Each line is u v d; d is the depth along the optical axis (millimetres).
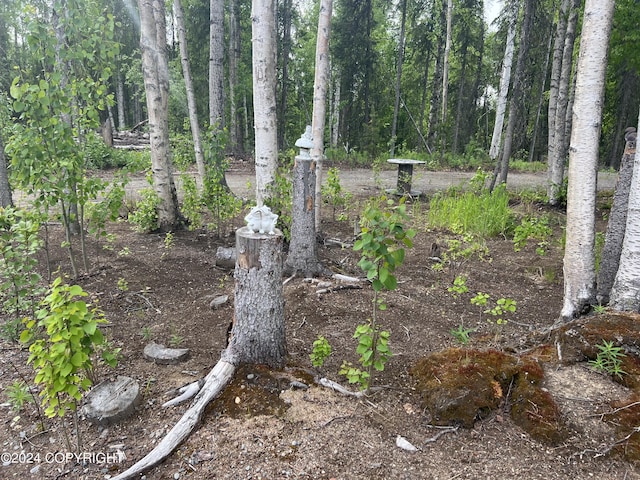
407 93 28344
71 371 2365
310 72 26750
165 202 7461
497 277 5980
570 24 10289
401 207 2900
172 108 21312
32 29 4645
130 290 5066
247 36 23125
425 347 3859
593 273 3818
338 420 2781
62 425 2709
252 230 3131
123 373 3393
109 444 2652
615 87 19891
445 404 2789
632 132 4160
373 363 3008
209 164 7363
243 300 3119
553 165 11008
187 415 2723
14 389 2926
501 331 4262
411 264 6410
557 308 4953
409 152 22062
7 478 2418
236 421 2748
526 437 2621
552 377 3006
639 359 3025
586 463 2434
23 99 4648
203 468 2424
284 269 5582
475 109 29688
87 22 5109
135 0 21188
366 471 2408
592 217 3738
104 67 5414
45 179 4938
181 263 6023
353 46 21312
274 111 6160
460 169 19938
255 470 2400
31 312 4234
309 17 26891
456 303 5023
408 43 25562
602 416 2672
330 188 9297
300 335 4027
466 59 26766
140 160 6875
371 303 4809
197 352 3729
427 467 2439
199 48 21281
